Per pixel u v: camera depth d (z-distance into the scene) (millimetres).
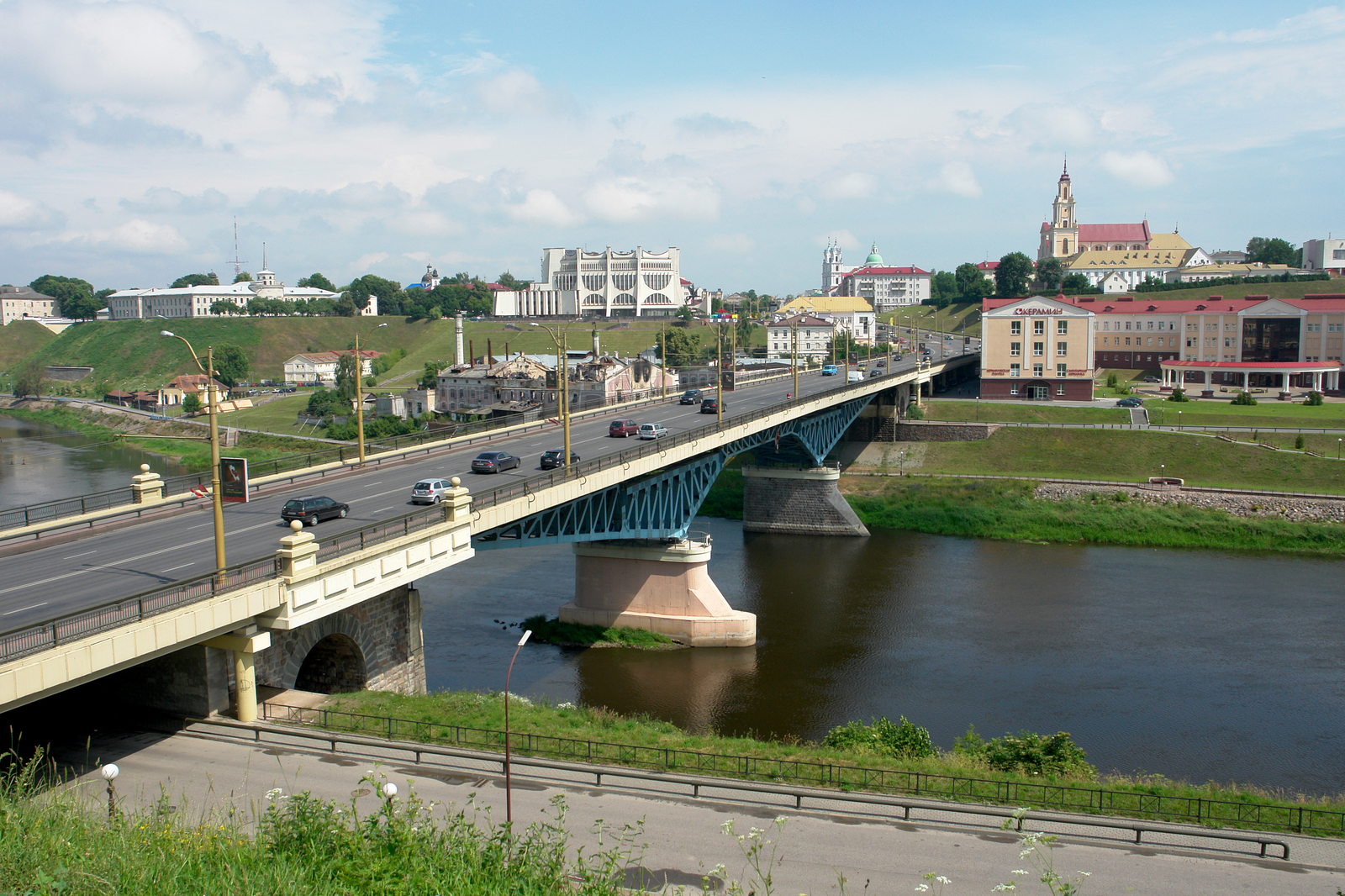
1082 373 148500
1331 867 27406
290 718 34844
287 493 53500
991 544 98688
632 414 96750
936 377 166500
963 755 40250
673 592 67625
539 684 57844
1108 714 53312
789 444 104812
